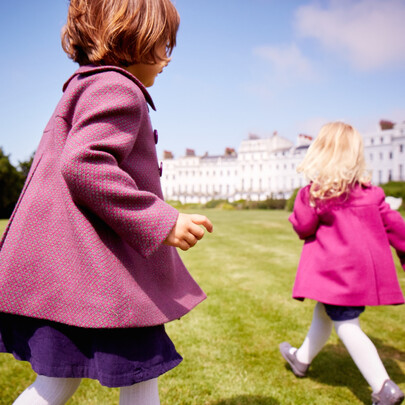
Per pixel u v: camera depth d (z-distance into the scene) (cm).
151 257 108
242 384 210
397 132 5872
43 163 102
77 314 90
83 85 99
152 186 107
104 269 93
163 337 108
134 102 96
